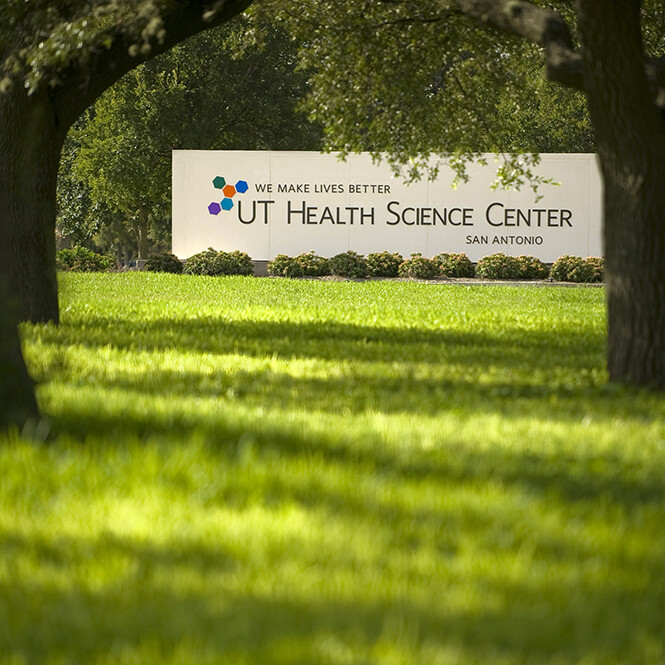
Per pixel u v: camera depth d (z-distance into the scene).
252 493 17.50
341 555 14.31
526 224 149.88
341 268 146.50
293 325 66.12
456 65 70.75
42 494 17.30
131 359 43.06
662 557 15.17
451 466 21.09
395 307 89.19
